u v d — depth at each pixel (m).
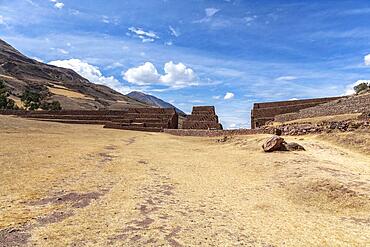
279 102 78.06
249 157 29.62
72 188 16.97
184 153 35.22
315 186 17.91
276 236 11.85
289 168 23.03
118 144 40.09
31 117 92.88
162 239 11.06
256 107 80.69
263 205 15.98
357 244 11.09
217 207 15.48
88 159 25.78
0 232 10.91
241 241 11.30
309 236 11.86
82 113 92.56
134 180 20.02
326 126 40.03
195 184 20.22
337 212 14.92
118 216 13.25
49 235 10.93
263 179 21.64
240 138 43.31
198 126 76.50
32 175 18.59
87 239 10.80
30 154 24.69
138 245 10.49
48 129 50.09
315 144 33.62
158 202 15.69
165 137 55.62
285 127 44.78
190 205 15.57
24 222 11.95
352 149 31.31
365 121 36.66
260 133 47.81
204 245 10.80
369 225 12.89
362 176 19.94
